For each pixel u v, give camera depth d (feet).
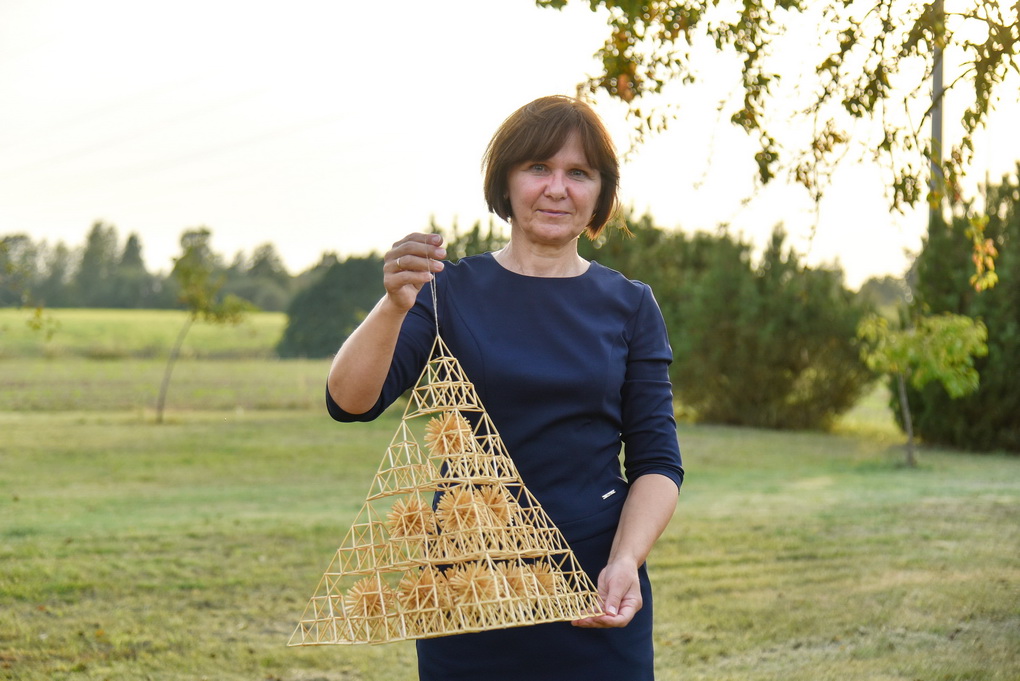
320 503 36.50
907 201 12.71
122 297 330.95
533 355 6.99
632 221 78.18
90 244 372.99
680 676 16.08
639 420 7.31
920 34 11.94
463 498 6.40
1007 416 53.11
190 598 21.38
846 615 19.42
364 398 6.52
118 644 17.99
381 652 18.11
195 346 188.24
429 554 6.30
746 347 70.28
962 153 12.19
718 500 35.88
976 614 19.16
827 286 68.95
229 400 97.25
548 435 6.96
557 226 7.11
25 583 22.13
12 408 86.69
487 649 6.88
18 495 37.81
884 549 25.71
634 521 6.88
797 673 15.99
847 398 69.15
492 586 6.05
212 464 49.16
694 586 22.11
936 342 43.78
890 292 71.31
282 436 62.28
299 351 189.98
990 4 11.46
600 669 6.84
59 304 326.24
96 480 43.06
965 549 25.35
